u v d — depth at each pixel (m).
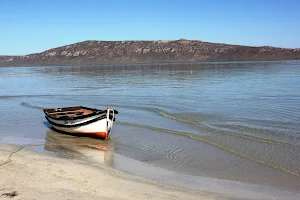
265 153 13.23
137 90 38.34
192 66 105.31
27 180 9.95
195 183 10.35
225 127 17.70
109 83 49.44
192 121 19.42
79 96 34.19
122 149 14.62
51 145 15.39
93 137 16.70
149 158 13.19
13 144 15.30
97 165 11.90
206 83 44.78
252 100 27.64
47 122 20.86
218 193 9.47
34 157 12.52
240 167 11.84
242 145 14.41
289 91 32.84
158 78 56.75
